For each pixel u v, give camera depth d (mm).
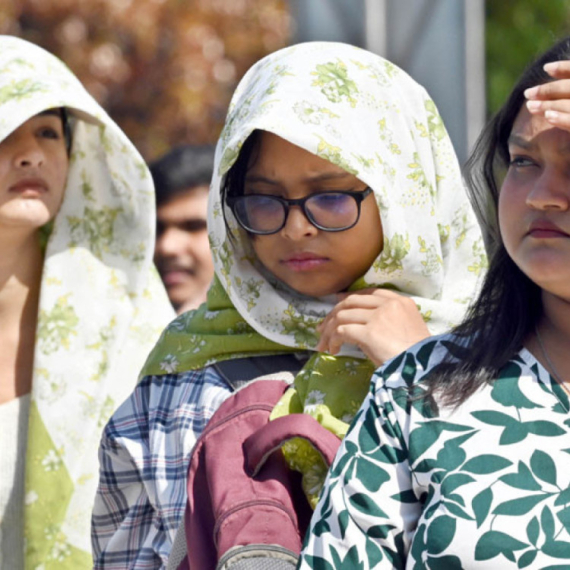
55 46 20938
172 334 7570
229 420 6605
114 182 9641
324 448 6168
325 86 6988
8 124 8984
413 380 5480
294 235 6859
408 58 12766
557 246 5266
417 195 7137
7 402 9336
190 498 6461
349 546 5266
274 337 7090
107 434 7457
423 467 5230
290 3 19609
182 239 12336
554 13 26094
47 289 9375
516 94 5754
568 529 4965
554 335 5477
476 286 7246
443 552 5023
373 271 6988
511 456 5133
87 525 9047
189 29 21391
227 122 7262
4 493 9156
